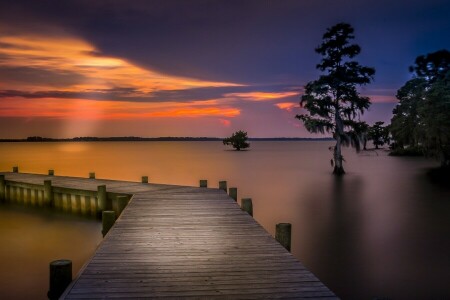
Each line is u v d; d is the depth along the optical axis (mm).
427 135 39719
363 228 18938
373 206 24953
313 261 13828
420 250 15172
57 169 50094
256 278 6250
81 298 5422
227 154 101875
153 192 16953
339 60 38969
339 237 17219
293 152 117500
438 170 45656
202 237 9031
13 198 22688
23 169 49188
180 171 48781
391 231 18359
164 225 10367
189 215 11789
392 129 49281
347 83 38906
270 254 7609
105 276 6328
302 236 17469
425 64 47469
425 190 31875
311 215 22281
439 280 11969
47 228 17766
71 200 18812
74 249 14945
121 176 42031
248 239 8844
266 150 138875
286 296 5527
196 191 17266
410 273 12570
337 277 12258
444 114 38750
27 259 13812
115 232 9547
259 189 32875
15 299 10445
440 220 20719
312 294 5602
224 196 15688
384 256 14391
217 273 6488
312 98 38625
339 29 38906
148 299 5418
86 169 50656
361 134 39375
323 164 61156
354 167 52812
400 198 27969
